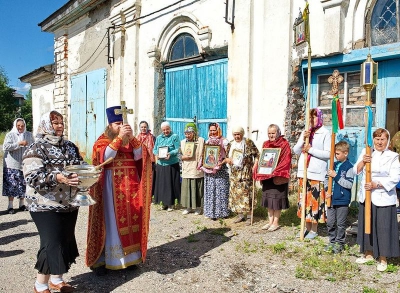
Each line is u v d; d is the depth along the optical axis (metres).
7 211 6.78
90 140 12.89
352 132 6.12
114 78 11.20
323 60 6.25
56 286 3.50
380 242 3.78
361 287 3.50
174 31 9.23
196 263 4.20
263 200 5.36
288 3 6.57
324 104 6.62
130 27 10.48
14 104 39.41
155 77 9.76
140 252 4.00
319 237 4.91
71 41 14.12
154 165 7.29
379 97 5.86
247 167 5.72
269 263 4.16
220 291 3.52
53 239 3.21
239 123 7.52
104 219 3.78
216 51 8.17
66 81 14.56
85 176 3.12
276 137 5.32
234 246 4.74
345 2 5.90
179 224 5.81
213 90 8.37
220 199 5.92
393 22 5.60
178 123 9.48
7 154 6.61
